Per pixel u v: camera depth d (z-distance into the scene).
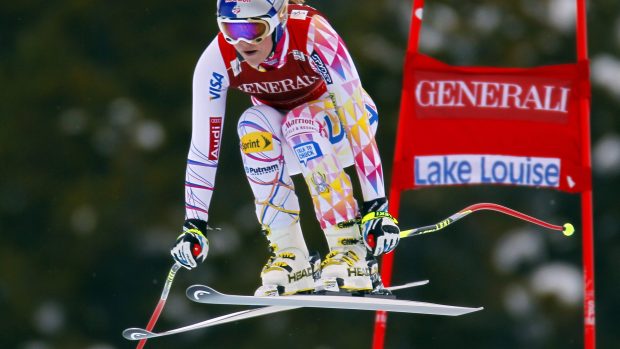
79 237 54.91
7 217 55.69
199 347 54.03
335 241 18.36
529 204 55.69
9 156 55.62
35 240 55.69
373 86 53.50
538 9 56.22
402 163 23.23
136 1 57.12
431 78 23.23
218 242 52.31
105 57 57.50
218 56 18.17
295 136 18.17
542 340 54.38
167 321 54.22
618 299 56.47
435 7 54.97
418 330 53.84
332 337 52.78
